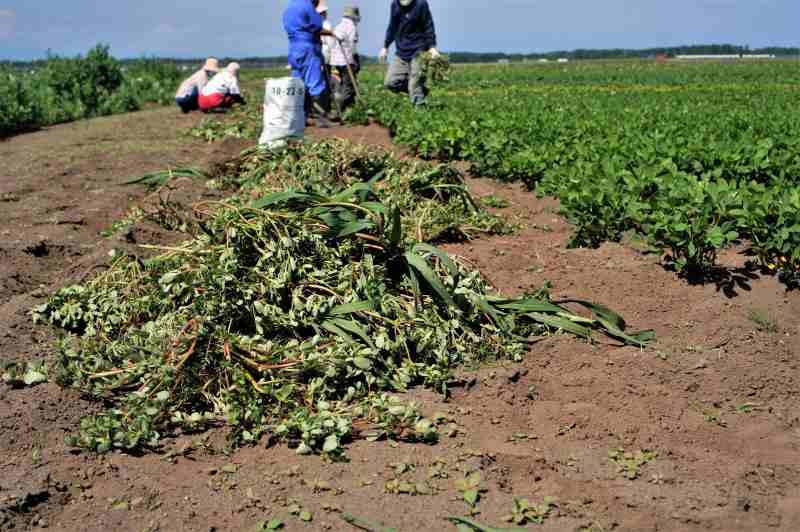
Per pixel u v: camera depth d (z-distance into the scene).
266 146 8.33
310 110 13.90
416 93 14.59
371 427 3.90
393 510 3.19
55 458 3.55
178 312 4.59
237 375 4.04
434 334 4.59
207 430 3.88
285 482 3.40
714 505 3.22
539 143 10.17
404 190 7.19
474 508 3.21
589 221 6.65
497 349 4.72
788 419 3.98
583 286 5.70
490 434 3.86
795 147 8.23
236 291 4.48
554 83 36.66
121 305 4.91
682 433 3.83
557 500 3.27
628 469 3.52
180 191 8.65
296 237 4.80
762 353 4.58
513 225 7.41
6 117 16.66
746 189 6.05
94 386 4.18
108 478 3.44
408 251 5.01
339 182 7.10
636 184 6.74
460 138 10.45
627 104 18.06
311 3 13.07
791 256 5.44
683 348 4.71
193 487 3.37
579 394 4.27
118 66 23.70
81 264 6.00
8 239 6.93
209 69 19.00
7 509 3.13
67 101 20.91
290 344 4.28
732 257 5.93
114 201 8.65
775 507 3.21
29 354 4.63
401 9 14.24
